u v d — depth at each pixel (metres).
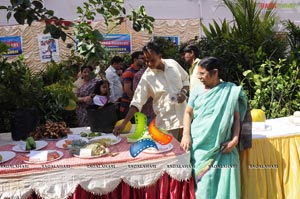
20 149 2.18
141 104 2.55
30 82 2.55
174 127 2.57
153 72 2.60
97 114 2.42
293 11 7.04
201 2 6.96
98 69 2.43
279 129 2.54
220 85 2.15
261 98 3.91
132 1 6.41
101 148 2.06
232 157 2.13
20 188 1.87
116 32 6.49
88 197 2.01
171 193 2.09
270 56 4.64
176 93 2.56
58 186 1.90
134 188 2.05
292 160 2.36
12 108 2.56
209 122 2.10
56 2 5.99
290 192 2.31
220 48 4.51
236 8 5.79
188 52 3.12
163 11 6.76
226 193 2.08
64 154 2.08
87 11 2.43
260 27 5.45
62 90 2.87
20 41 6.26
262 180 2.28
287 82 3.91
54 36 2.21
